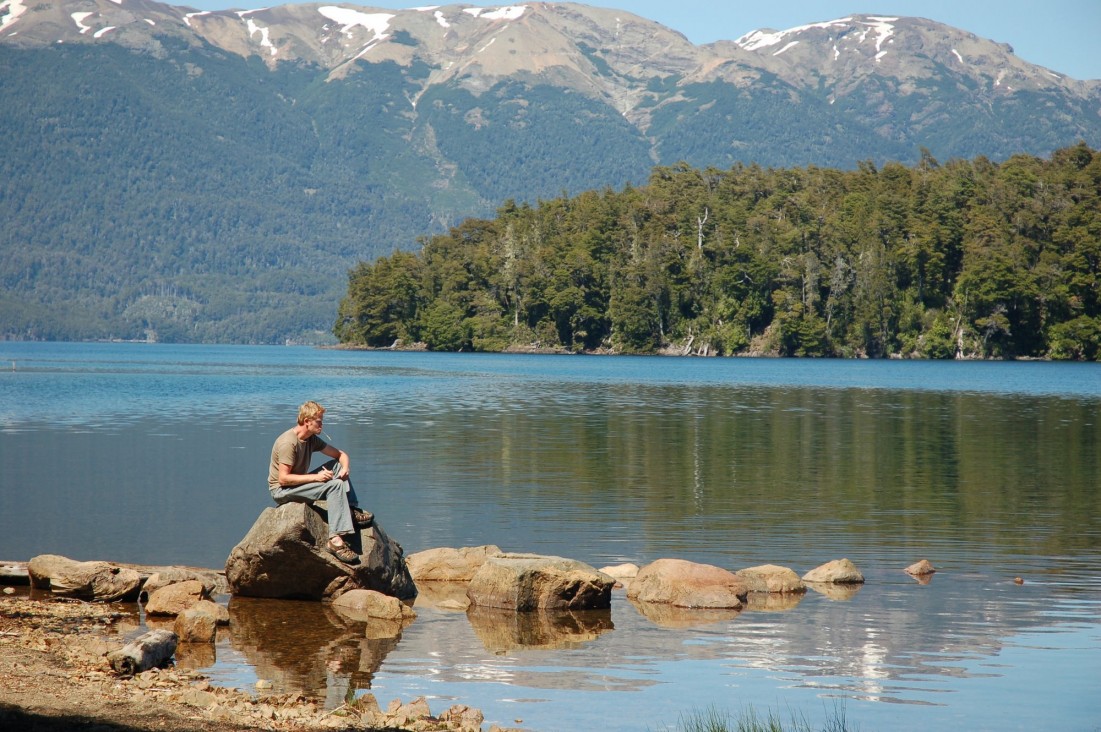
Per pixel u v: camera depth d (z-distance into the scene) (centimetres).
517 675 1568
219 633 1798
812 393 9431
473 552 2289
